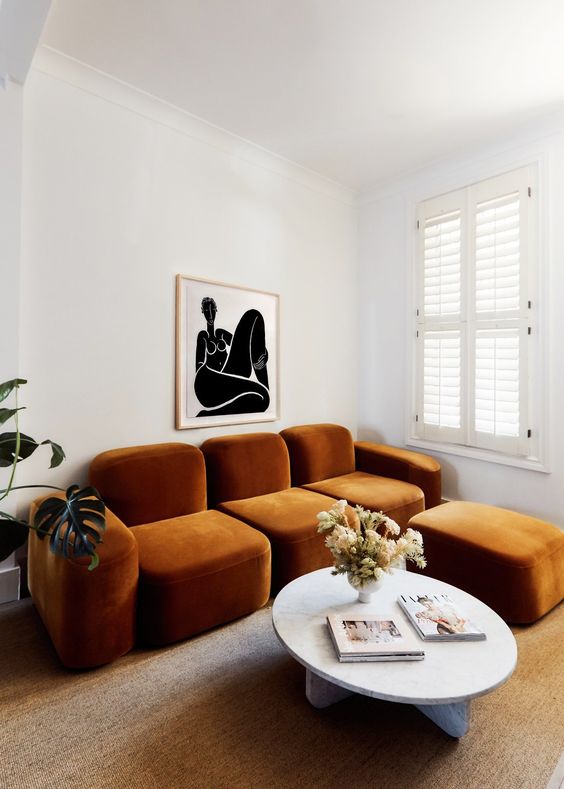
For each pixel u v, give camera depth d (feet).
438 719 4.93
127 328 8.68
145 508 7.86
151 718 5.02
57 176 7.77
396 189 12.36
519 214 9.85
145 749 4.61
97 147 8.21
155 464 8.15
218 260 10.08
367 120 9.42
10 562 7.41
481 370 10.60
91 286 8.21
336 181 12.33
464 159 10.79
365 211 13.21
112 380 8.52
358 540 5.58
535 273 9.66
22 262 7.42
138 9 6.48
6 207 6.98
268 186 11.03
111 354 8.49
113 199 8.44
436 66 7.72
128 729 4.86
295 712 5.15
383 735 4.84
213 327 9.94
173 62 7.65
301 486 10.66
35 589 6.91
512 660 4.59
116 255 8.50
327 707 5.23
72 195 7.95
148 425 9.03
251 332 10.68
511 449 10.10
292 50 7.32
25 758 4.49
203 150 9.74
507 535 7.31
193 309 9.59
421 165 11.39
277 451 10.12
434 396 11.63
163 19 6.66
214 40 7.11
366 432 13.43
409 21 6.70
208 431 10.03
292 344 11.75
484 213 10.49
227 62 7.63
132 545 6.05
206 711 5.14
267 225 11.04
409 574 6.55
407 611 5.35
